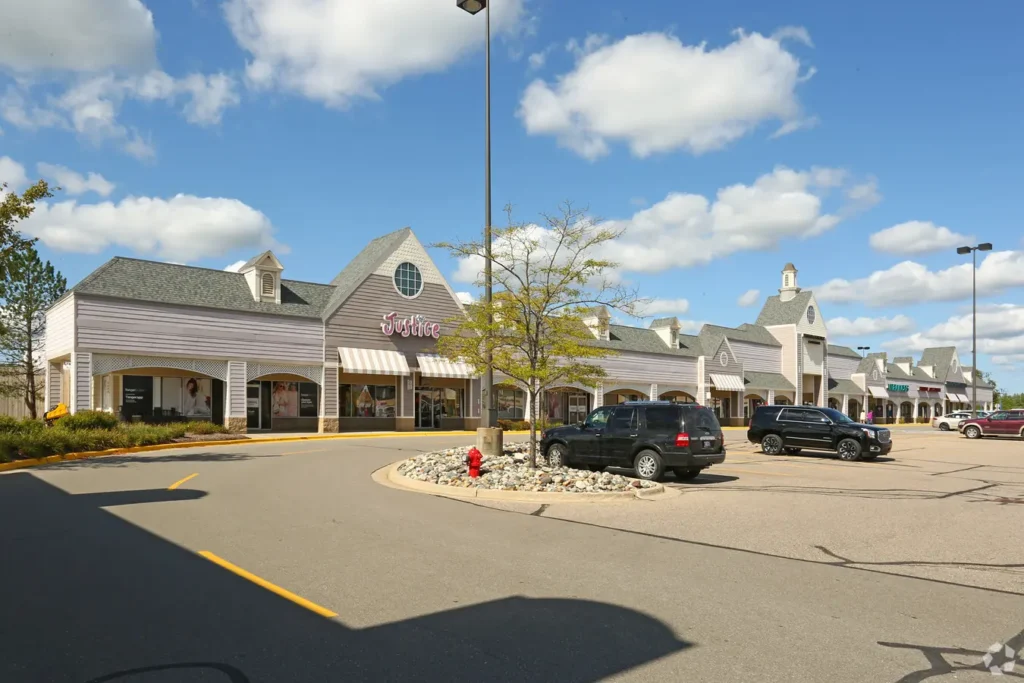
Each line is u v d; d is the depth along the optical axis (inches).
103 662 192.2
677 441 622.5
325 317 1305.4
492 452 698.2
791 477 694.5
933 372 3730.3
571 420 1800.0
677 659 200.7
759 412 1024.9
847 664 198.7
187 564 299.7
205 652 200.5
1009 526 420.8
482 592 265.6
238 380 1184.8
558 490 524.4
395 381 1485.0
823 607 253.1
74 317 1020.5
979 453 1092.5
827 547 355.9
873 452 917.8
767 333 2561.5
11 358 1445.6
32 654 197.3
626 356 1871.3
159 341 1095.6
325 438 1194.0
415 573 291.4
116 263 1123.3
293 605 245.6
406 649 205.5
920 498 543.2
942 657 205.2
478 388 1569.9
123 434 896.9
